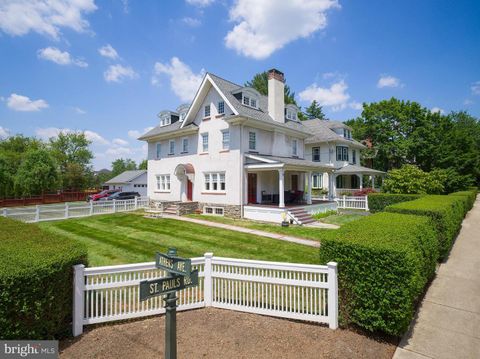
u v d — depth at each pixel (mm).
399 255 4613
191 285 3473
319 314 5332
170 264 3377
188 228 15211
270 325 5336
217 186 20141
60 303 4652
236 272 6098
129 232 14203
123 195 37438
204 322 5457
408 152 37688
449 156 37344
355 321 5066
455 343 4781
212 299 6207
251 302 5918
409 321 5047
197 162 21703
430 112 40281
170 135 24094
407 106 38406
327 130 31672
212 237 13062
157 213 19828
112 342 4742
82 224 16547
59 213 18250
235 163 18828
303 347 4598
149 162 27031
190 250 10883
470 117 68375
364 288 4906
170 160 24531
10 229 6910
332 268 5184
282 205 16781
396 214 8945
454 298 6621
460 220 15148
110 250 10891
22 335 4164
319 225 16469
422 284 5930
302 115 48750
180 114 25641
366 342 4773
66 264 4754
